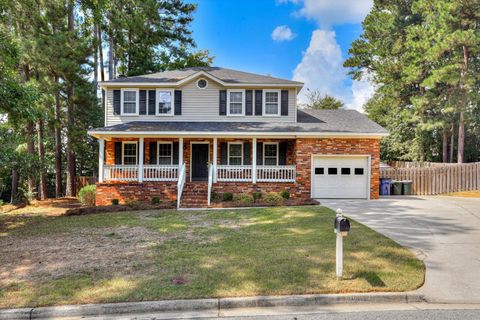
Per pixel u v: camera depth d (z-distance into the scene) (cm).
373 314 446
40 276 565
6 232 973
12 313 446
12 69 1395
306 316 441
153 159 1812
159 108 1833
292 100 1834
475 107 2331
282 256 648
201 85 1841
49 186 2777
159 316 445
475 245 746
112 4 2467
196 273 565
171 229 941
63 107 2339
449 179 1912
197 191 1533
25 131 1995
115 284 523
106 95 1836
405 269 579
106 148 1816
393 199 1590
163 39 2917
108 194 1564
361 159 1620
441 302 481
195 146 1817
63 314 450
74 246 767
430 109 2552
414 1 2588
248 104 1833
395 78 2811
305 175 1603
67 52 1920
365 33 3198
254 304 470
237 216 1128
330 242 750
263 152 1812
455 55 2220
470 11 2103
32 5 1828
